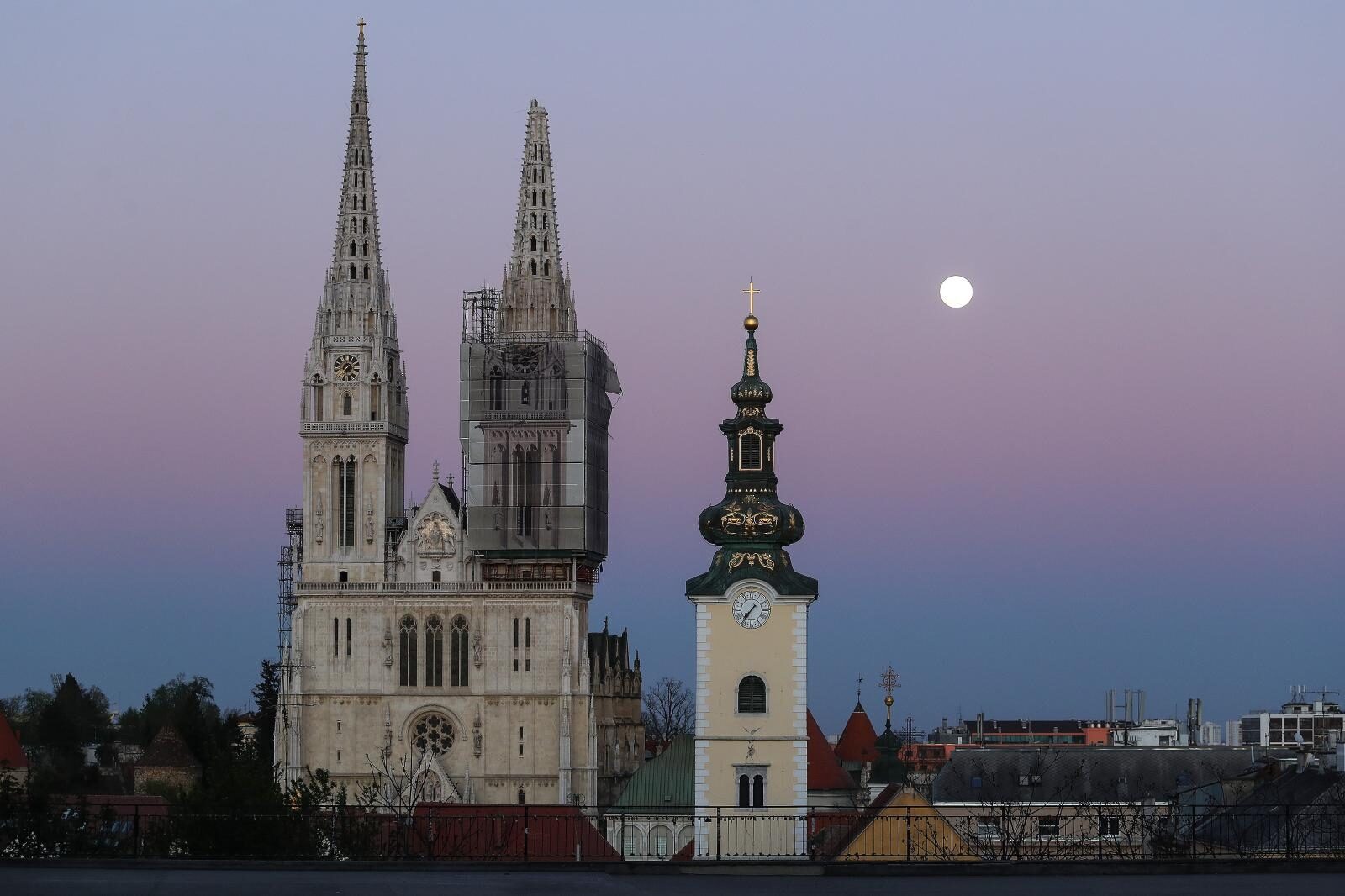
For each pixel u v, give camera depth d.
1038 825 173.50
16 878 123.00
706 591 189.88
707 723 189.12
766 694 189.12
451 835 164.38
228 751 192.50
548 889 120.00
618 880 124.62
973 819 185.50
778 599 189.50
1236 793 198.12
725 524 192.00
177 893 116.56
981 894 118.38
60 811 147.62
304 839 147.00
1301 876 124.62
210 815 146.50
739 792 188.50
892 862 130.25
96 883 120.38
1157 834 162.38
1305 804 169.25
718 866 130.38
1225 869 126.94
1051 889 119.50
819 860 142.50
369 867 129.88
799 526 193.12
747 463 194.00
